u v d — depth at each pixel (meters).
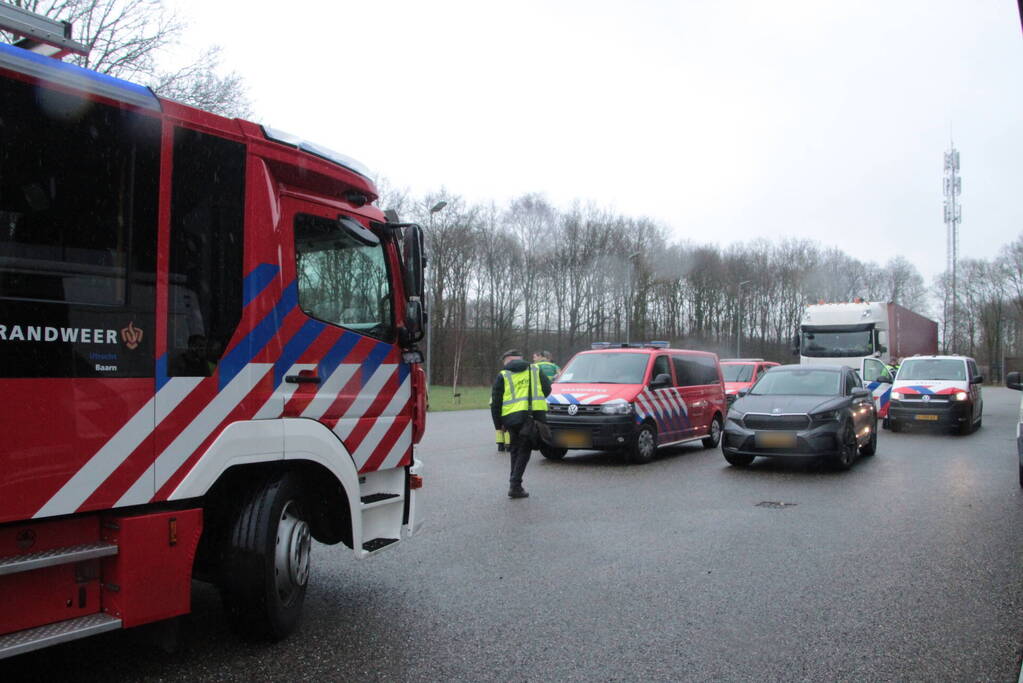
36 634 3.25
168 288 3.74
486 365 50.50
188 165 3.85
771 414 11.16
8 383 3.19
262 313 4.17
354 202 5.00
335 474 4.58
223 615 4.82
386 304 5.21
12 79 3.23
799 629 4.59
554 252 52.66
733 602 5.11
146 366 3.65
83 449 3.42
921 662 4.09
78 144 3.44
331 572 5.84
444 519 7.80
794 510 8.32
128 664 3.99
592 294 53.41
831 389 12.10
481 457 12.91
